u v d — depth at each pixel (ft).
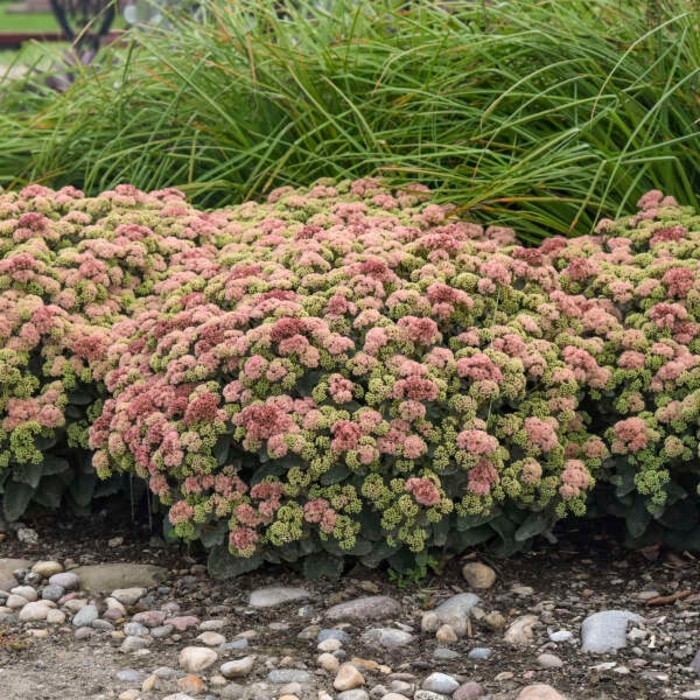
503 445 10.40
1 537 11.12
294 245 11.05
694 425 10.36
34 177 13.34
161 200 12.25
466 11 13.33
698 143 12.11
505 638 9.84
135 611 10.24
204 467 10.12
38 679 9.46
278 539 10.07
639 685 9.32
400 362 10.17
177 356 10.43
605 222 11.66
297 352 10.12
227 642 9.81
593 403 10.89
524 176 11.95
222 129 13.12
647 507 10.38
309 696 9.30
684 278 10.68
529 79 12.58
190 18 13.89
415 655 9.69
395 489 10.02
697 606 10.04
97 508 11.50
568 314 10.69
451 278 10.69
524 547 10.78
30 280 11.09
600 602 10.20
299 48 13.41
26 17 52.54
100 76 13.94
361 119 12.37
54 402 10.83
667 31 12.39
